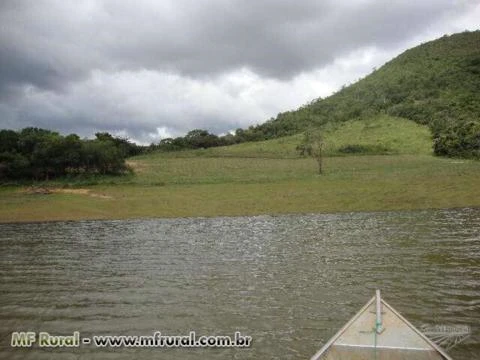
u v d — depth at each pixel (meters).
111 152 80.88
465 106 155.25
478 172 63.44
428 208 45.06
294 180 66.56
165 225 41.69
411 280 19.88
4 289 20.75
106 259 27.03
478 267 21.72
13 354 13.76
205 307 17.42
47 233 39.19
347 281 20.12
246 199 53.72
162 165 95.69
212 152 124.12
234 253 27.45
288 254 26.47
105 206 53.34
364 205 47.84
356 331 9.94
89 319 16.58
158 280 21.64
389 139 134.88
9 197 61.91
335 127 169.62
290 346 13.60
